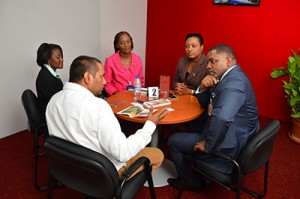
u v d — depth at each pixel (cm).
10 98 269
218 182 149
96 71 125
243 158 133
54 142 114
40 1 270
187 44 241
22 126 289
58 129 121
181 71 262
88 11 327
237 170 136
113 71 264
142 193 192
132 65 269
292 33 307
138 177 135
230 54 158
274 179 213
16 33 256
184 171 185
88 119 111
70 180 120
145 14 415
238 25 337
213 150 146
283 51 318
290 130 310
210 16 354
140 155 155
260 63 336
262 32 324
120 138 113
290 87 272
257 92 349
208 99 187
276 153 256
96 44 352
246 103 150
